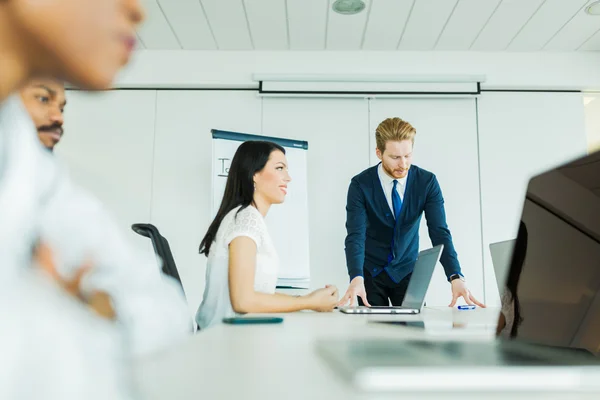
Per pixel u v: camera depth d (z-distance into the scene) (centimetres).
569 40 414
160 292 34
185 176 421
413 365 33
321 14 374
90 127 420
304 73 425
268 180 187
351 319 118
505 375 30
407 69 430
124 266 28
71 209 26
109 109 423
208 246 186
